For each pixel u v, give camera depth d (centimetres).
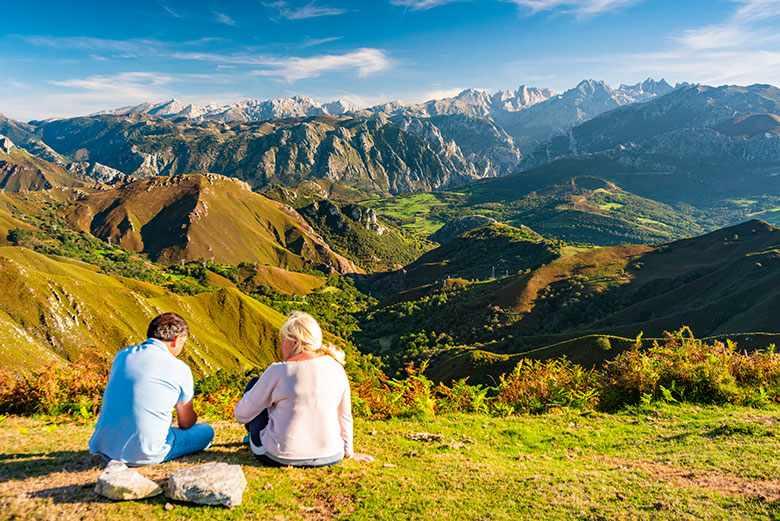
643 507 648
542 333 13688
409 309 17662
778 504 641
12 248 16275
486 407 1442
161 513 547
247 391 727
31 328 10694
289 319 704
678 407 1369
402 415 1315
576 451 1002
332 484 664
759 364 1575
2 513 519
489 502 654
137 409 621
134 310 12812
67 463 675
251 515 564
